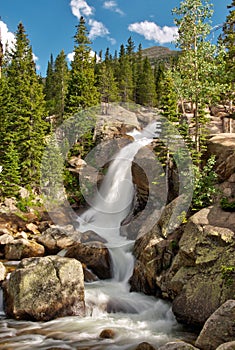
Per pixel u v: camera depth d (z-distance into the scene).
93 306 11.20
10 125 31.81
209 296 9.40
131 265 13.78
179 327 9.89
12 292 10.91
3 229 21.08
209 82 16.77
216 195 13.78
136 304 11.42
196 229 11.05
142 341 8.94
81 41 40.91
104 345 8.75
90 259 14.20
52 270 11.09
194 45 16.81
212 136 19.12
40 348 8.57
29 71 41.53
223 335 7.64
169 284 10.93
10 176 26.86
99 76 40.22
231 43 20.97
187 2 16.16
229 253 9.77
